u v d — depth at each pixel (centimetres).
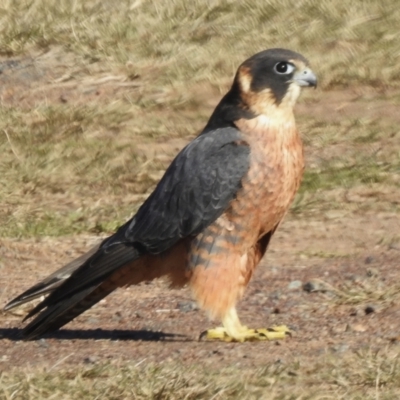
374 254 1402
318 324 1178
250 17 2261
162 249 1135
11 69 2144
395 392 967
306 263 1384
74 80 2100
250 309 1241
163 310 1249
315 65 2075
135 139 1884
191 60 2125
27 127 1931
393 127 1866
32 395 976
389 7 2250
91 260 1123
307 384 994
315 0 2277
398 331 1131
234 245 1123
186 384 980
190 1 2319
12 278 1375
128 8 2311
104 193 1702
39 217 1597
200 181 1122
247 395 959
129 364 1044
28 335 1123
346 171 1695
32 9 2319
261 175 1112
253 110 1130
